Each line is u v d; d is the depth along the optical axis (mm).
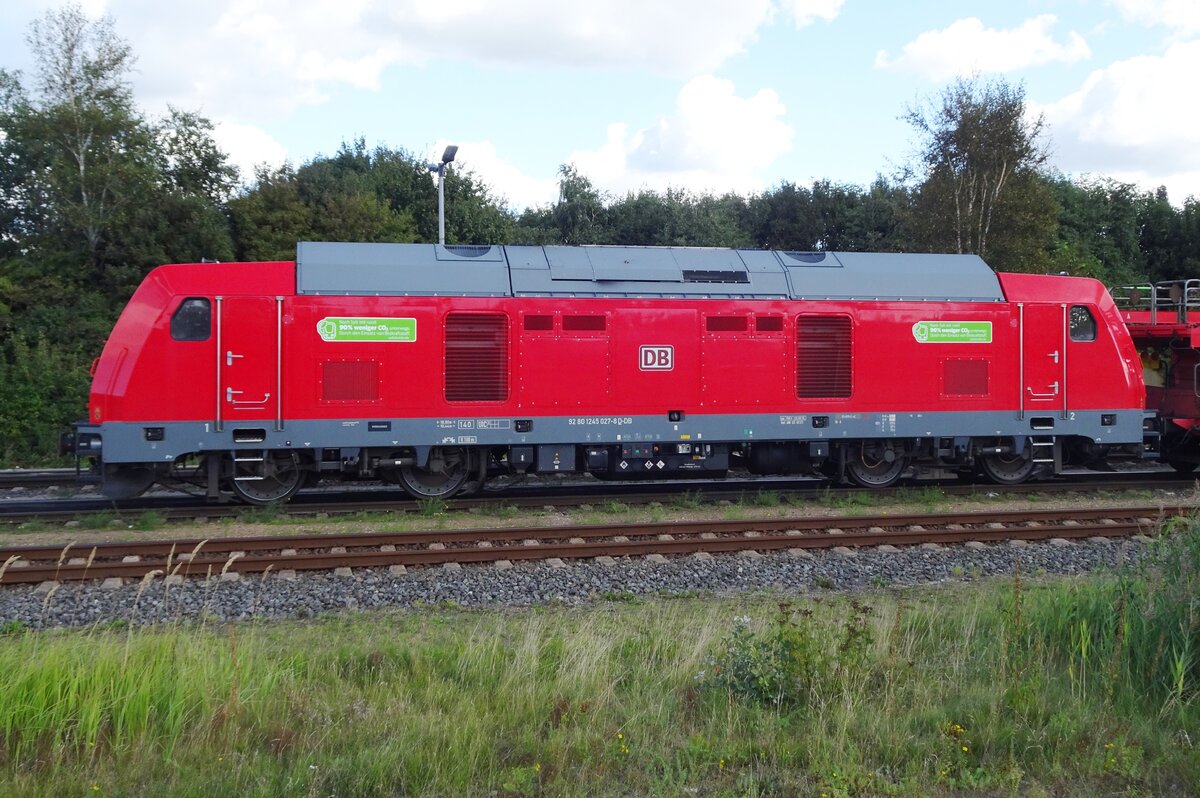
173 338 11961
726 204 49125
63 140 24500
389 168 36375
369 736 5195
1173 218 41594
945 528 11727
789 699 5723
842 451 14461
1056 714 5484
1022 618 6828
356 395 12453
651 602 8836
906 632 6875
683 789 4699
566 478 16156
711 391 13445
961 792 4773
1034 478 15992
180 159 28500
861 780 4711
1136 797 4750
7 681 5406
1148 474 16594
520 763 4949
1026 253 27438
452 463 13281
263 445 12211
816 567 10062
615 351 13180
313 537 10391
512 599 8906
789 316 13672
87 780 4645
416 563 9898
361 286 12539
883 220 46875
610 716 5531
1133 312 18734
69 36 24641
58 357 21359
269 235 27531
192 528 11695
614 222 45375
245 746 5016
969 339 14234
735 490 14609
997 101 27578
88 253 24531
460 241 36000
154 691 5445
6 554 9562
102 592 8695
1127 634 6168
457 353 12773
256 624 8008
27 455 19844
